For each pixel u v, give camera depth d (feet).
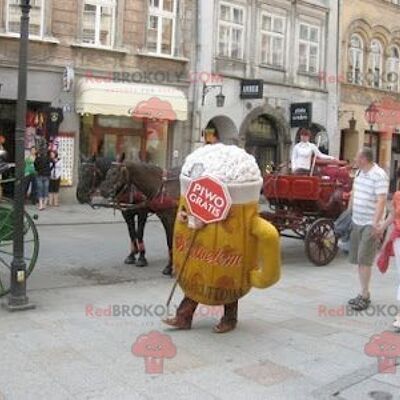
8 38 60.95
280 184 38.34
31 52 62.64
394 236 24.89
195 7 73.97
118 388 17.53
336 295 29.81
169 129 72.69
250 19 80.02
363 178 26.84
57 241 41.96
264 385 18.21
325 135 90.63
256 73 81.05
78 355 19.97
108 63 67.72
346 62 94.53
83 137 67.15
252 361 20.12
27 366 18.90
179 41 72.90
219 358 20.26
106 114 65.16
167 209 31.78
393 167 104.27
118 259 36.73
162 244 43.04
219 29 76.64
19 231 25.07
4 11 61.26
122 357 19.93
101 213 58.85
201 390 17.66
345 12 93.09
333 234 37.88
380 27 99.66
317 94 89.45
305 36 87.86
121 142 69.87
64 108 64.28
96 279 31.37
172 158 72.84
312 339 22.58
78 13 65.51
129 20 69.21
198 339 22.06
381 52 100.68
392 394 17.78
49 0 63.41
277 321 24.79
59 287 29.30
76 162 65.41
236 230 21.40
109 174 31.81
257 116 81.10
